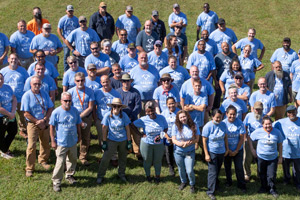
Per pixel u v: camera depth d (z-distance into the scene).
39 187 7.72
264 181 7.82
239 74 9.23
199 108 8.49
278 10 20.89
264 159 7.64
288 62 11.34
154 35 11.22
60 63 14.87
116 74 9.09
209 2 21.58
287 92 9.92
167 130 7.99
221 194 7.75
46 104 8.02
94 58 9.63
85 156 8.66
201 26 15.27
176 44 10.29
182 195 7.68
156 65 10.11
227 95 9.80
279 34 18.66
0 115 8.23
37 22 12.58
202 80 8.80
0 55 10.79
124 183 8.02
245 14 20.59
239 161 7.77
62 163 7.55
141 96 9.32
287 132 7.80
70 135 7.52
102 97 8.48
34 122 7.82
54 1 21.53
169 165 8.44
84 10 20.67
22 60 11.52
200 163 8.92
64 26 12.68
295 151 7.84
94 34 11.34
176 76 9.41
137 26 13.11
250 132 8.12
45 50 11.09
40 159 8.40
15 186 7.73
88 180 8.08
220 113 7.30
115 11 20.62
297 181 7.98
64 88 9.20
